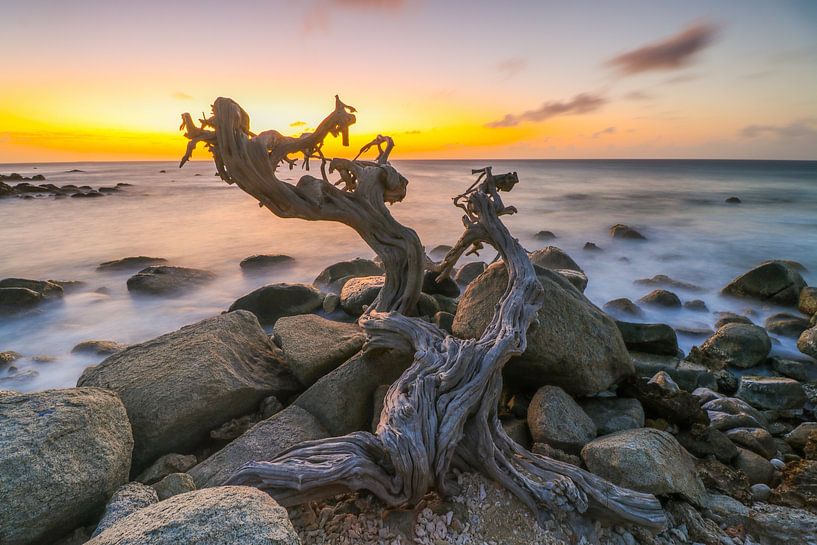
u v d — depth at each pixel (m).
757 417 6.62
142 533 2.64
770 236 23.77
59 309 12.55
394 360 6.05
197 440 5.38
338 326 7.33
